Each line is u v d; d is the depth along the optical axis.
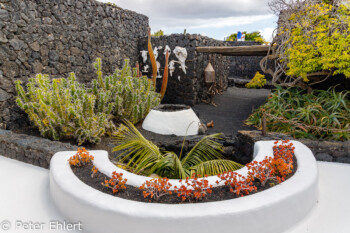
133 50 9.17
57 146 3.39
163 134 5.20
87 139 4.20
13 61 4.72
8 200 2.52
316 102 5.02
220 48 7.75
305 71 5.16
